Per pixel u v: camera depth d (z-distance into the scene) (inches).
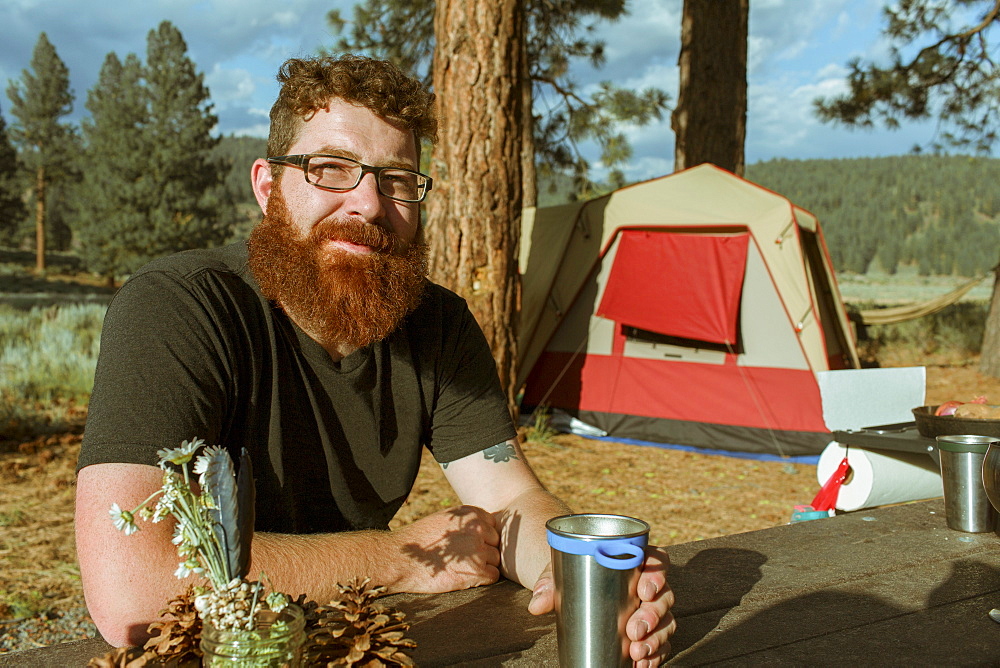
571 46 616.7
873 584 55.0
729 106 391.5
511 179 251.1
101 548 45.0
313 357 61.9
